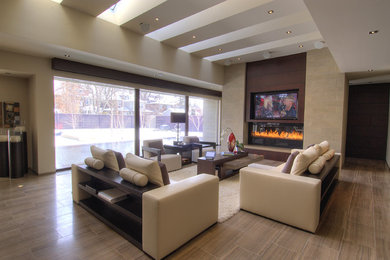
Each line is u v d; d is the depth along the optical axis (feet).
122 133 20.36
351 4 7.64
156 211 6.29
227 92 25.27
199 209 7.73
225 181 14.42
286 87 21.25
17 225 8.42
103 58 14.65
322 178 8.86
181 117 21.04
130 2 13.66
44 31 11.57
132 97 20.52
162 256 6.49
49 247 7.07
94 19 13.55
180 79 22.40
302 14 13.55
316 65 19.34
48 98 15.37
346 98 20.48
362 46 11.74
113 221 8.44
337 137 18.51
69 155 17.56
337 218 9.42
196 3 11.56
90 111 18.51
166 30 16.69
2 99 15.35
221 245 7.29
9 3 10.48
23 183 13.50
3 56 13.39
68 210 9.77
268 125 23.53
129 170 7.95
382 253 6.95
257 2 11.76
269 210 9.10
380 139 24.08
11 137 14.33
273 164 19.33
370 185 14.24
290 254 6.85
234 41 16.90
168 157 16.71
